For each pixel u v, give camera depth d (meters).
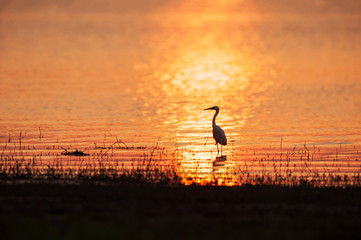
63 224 24.61
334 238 23.34
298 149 49.16
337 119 66.31
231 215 26.53
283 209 27.59
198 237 22.94
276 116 68.94
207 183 34.44
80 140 52.59
